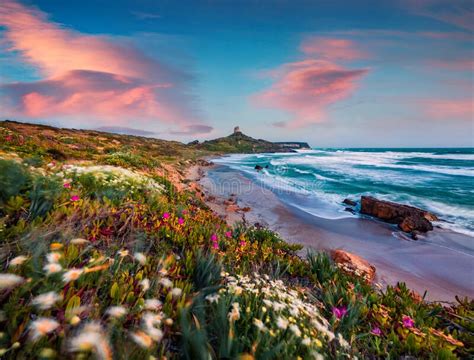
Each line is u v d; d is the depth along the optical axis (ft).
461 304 13.07
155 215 17.39
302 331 7.19
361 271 20.77
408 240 33.94
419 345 8.34
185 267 11.32
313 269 16.16
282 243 22.68
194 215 24.06
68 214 11.75
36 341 4.52
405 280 22.68
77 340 4.30
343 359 7.01
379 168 132.46
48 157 37.27
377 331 8.82
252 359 5.14
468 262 26.99
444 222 42.32
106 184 19.80
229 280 10.02
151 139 321.52
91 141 90.94
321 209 50.88
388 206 43.21
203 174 106.63
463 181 83.92
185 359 6.03
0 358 4.35
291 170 128.67
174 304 7.68
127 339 5.27
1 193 11.13
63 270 6.03
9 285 5.02
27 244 7.52
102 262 7.69
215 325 7.02
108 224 12.80
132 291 7.21
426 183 81.61
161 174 53.93
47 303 4.90
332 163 172.35
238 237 20.12
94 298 6.27
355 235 35.63
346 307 10.59
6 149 33.60
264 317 7.68
